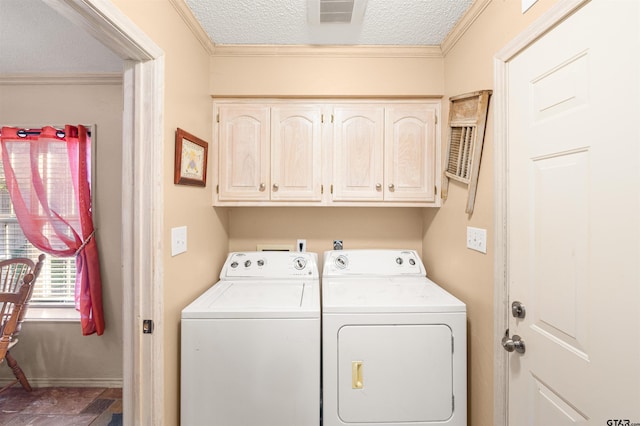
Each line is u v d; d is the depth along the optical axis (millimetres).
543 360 969
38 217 2104
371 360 1288
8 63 1993
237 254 1911
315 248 2131
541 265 979
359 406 1279
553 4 903
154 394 1107
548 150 943
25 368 2172
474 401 1361
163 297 1154
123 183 1106
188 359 1254
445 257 1703
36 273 2023
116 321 2193
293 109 1812
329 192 1812
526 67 1039
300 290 1600
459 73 1548
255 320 1271
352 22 1507
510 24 1118
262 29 1570
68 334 2189
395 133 1811
